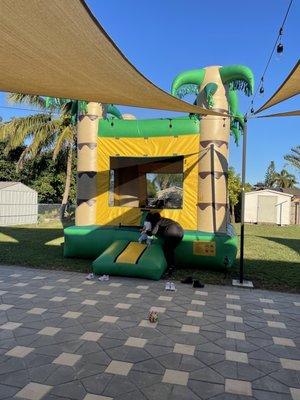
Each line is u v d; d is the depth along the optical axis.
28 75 4.35
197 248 8.23
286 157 32.53
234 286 7.10
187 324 5.05
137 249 7.88
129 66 3.97
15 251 10.40
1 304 5.66
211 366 3.89
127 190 9.97
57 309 5.48
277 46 5.32
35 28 3.12
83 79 4.52
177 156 9.05
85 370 3.72
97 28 3.09
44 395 3.27
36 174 26.39
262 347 4.40
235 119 9.06
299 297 6.52
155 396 3.31
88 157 9.53
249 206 30.19
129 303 5.85
